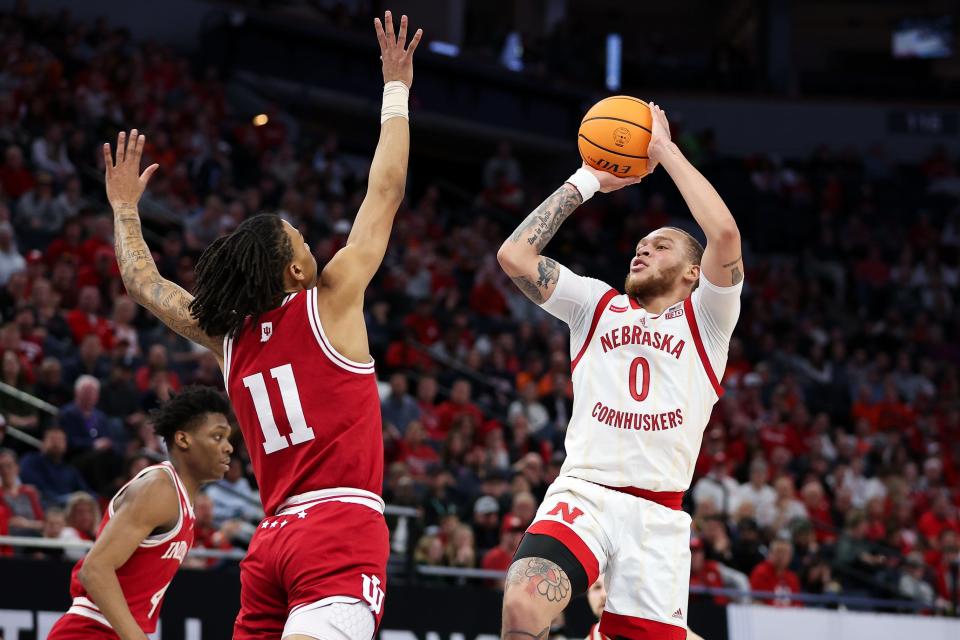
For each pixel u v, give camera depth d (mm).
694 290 5352
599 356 5176
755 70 35281
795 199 31203
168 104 23172
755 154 33531
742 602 13445
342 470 4570
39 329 14602
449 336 19281
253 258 4691
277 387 4637
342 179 24547
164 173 20625
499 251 5289
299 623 4359
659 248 5309
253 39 26453
